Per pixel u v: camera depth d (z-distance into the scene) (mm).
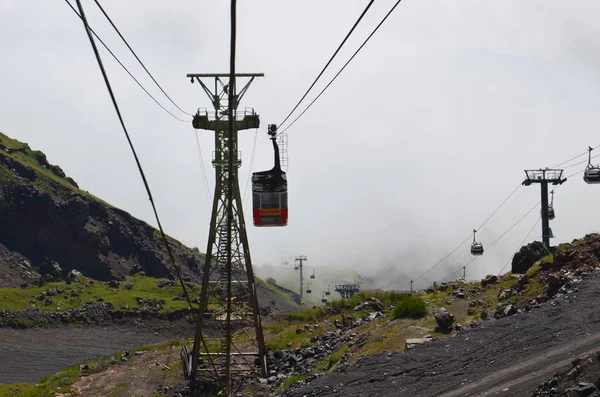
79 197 178000
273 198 37688
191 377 47469
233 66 11695
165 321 133375
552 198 51000
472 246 66938
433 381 25297
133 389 47438
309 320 65562
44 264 157125
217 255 49656
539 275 42125
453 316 40344
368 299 65125
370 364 31078
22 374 85188
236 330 67000
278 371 48094
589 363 18438
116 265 173000
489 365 25375
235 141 47469
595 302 31141
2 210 163625
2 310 120438
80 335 117562
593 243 41531
